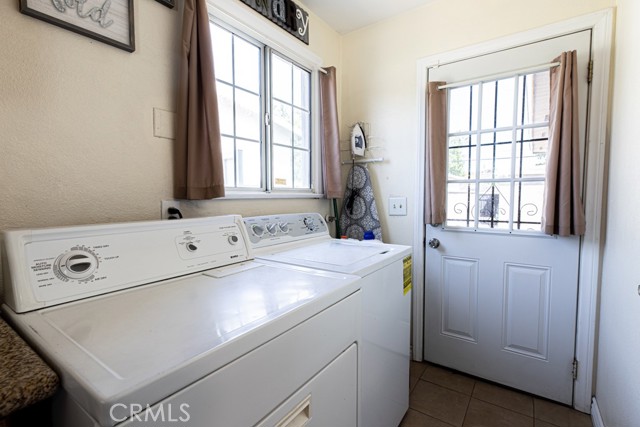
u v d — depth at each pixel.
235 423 0.57
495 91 1.80
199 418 0.51
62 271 0.77
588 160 1.54
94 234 0.86
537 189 1.71
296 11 1.85
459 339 1.99
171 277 0.97
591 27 1.52
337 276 1.02
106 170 1.08
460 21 1.87
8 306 0.72
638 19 1.16
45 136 0.94
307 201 2.09
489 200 1.86
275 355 0.66
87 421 0.43
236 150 1.63
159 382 0.46
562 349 1.68
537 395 1.75
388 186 2.19
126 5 1.10
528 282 1.75
